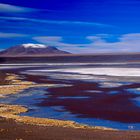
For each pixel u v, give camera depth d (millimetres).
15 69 141000
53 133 24828
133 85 71312
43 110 43031
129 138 23875
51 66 168750
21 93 60000
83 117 38750
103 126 34438
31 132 24562
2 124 28172
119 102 48906
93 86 70688
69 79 88812
